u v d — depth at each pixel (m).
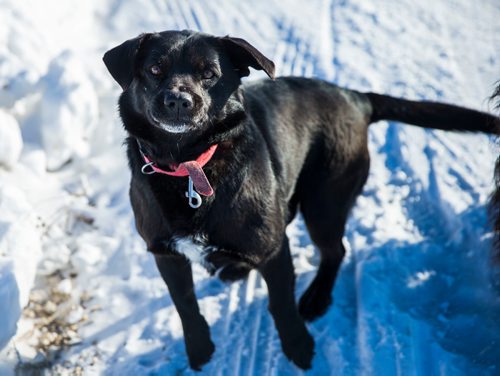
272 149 1.47
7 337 1.49
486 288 1.61
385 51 2.31
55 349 1.57
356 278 1.68
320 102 1.59
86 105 1.91
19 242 1.64
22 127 1.91
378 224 1.79
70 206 1.81
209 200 1.36
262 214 1.39
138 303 1.66
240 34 2.37
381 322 1.56
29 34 1.99
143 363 1.56
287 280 1.46
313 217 1.62
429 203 1.83
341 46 2.34
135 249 1.75
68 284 1.67
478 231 1.69
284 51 2.31
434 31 2.41
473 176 1.87
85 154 1.92
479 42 2.34
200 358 1.53
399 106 1.66
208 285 1.69
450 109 1.64
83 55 2.09
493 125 1.61
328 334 1.58
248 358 1.54
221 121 1.35
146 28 2.31
